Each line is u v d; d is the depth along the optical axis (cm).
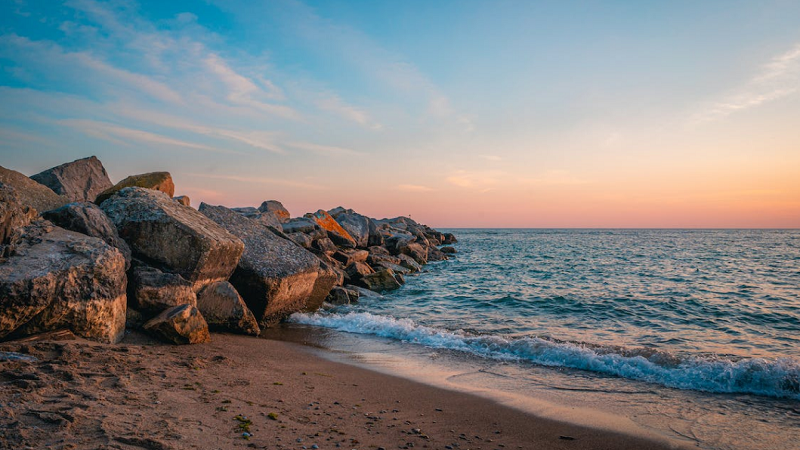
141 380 597
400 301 1855
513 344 1023
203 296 1005
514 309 1656
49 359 618
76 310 729
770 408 681
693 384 787
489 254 4862
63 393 500
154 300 889
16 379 521
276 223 2378
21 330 689
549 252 5191
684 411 664
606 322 1418
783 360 830
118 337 808
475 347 1046
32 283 668
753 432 593
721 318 1474
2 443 369
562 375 842
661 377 821
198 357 779
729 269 3138
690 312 1575
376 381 765
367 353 988
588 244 7338
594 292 2052
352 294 1823
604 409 665
